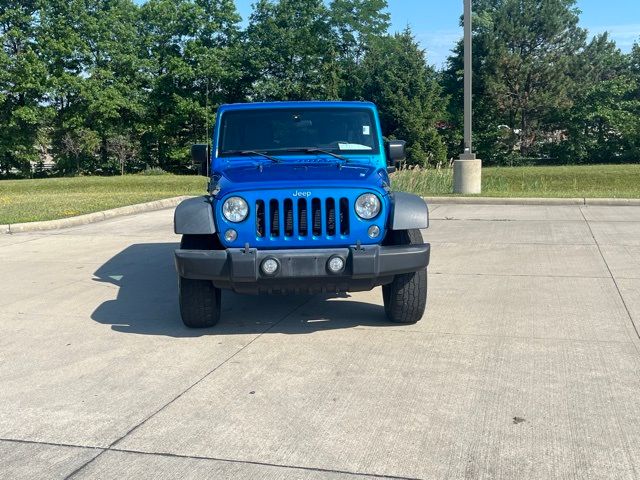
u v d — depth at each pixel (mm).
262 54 50438
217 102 51625
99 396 4582
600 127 50844
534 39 52500
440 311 6566
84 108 48031
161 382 4812
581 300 6879
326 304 6996
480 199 16203
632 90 50094
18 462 3674
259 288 5547
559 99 49781
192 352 5469
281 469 3535
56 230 12914
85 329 6203
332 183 5453
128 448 3814
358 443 3805
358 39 57094
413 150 49531
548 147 53156
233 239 5434
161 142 52438
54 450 3811
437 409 4238
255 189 5406
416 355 5270
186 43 51125
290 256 5316
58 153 49406
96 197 18734
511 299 6980
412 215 5590
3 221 13102
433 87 51031
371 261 5340
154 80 50406
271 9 51406
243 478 3449
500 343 5531
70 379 4918
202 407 4355
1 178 49562
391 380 4742
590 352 5273
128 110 50125
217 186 5645
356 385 4664
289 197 5395
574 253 9414
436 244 10375
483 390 4527
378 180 5688
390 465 3555
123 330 6156
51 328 6250
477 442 3789
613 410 4180
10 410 4379
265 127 6703
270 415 4207
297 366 5074
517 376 4777
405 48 51312
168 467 3584
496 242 10453
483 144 53469
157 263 9453
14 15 46938
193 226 5488
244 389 4641
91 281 8289
